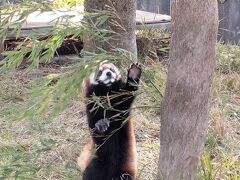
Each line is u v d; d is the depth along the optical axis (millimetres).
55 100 3775
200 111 3486
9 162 4766
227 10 9586
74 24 3984
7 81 7020
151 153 5113
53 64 7977
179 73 3439
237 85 6793
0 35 3873
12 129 5754
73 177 4617
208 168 4031
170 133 3543
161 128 3611
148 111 5992
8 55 3896
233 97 6547
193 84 3430
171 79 3488
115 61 4156
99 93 4348
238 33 9773
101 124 4223
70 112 6137
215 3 3379
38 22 8070
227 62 7426
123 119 4363
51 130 5711
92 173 4445
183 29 3387
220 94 6305
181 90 3453
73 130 5707
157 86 4594
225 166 4258
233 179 4090
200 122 3510
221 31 9648
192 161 3564
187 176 3580
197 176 3693
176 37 3432
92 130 4312
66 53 8383
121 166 4457
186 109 3473
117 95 4125
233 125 5723
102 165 4449
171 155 3564
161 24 8508
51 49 3967
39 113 3826
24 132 5680
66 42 8344
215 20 3389
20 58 3902
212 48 3420
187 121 3490
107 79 4309
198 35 3371
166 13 10805
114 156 4445
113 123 4359
